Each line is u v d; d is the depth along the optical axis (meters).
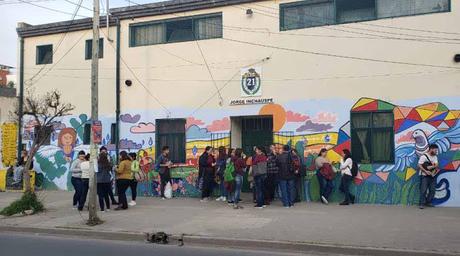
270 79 16.20
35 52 20.66
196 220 12.36
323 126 15.39
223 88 16.94
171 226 11.69
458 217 11.99
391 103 14.60
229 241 10.16
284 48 16.06
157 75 18.06
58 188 19.70
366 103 14.88
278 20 16.19
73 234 11.69
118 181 14.31
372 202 14.67
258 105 16.34
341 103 15.20
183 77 17.62
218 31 17.25
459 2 13.99
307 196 15.48
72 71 19.81
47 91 20.28
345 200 14.50
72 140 19.59
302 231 10.70
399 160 14.44
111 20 18.89
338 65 15.30
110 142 18.77
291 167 14.30
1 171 20.38
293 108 15.83
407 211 13.04
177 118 17.64
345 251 9.26
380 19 14.83
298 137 15.70
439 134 14.02
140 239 10.92
